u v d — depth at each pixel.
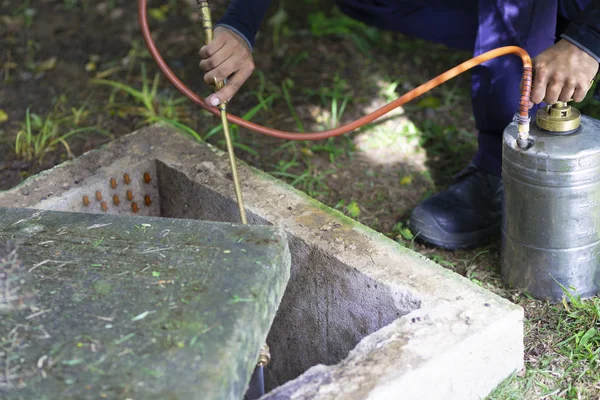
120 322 1.70
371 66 3.89
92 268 1.87
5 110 3.66
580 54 2.16
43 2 4.51
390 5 2.84
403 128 3.38
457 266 2.62
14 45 4.14
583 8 2.49
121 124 3.53
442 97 3.62
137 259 1.89
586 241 2.29
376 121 3.45
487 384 2.01
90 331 1.68
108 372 1.58
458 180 2.77
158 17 4.38
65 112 3.62
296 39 4.14
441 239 2.67
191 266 1.85
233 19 2.38
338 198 3.01
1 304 1.77
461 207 2.68
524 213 2.29
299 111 3.56
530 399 2.06
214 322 1.68
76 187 2.63
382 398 1.75
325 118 3.51
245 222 2.28
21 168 3.26
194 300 1.74
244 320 1.68
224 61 2.31
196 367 1.58
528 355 2.21
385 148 3.28
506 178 2.30
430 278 2.09
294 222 2.35
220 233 1.96
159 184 2.78
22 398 1.54
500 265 2.56
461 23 2.75
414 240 2.74
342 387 1.76
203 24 2.31
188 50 4.08
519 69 2.48
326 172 3.13
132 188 2.75
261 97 3.61
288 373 2.52
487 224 2.69
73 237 1.99
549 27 2.45
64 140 3.43
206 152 2.76
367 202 2.98
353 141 3.33
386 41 4.08
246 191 2.52
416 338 1.90
